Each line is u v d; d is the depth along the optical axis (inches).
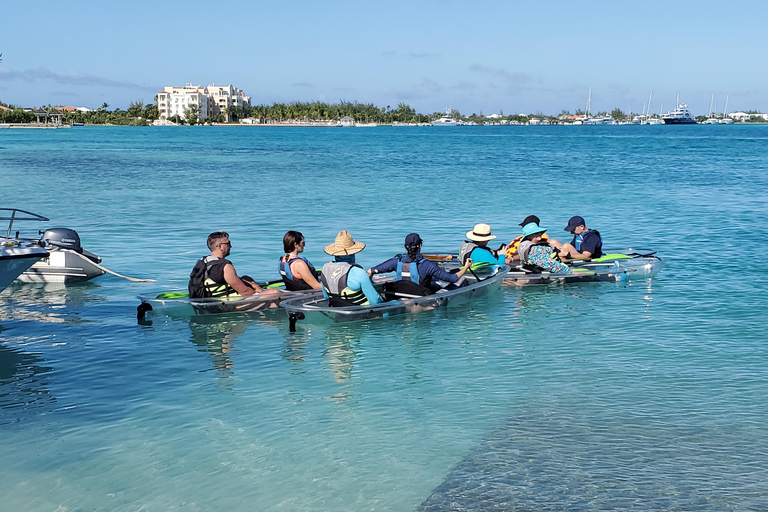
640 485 216.4
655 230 745.0
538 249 506.9
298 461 236.2
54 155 2345.0
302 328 398.9
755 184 1284.4
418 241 434.3
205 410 279.4
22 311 434.3
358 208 936.9
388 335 384.8
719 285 488.7
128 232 740.0
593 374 316.2
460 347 360.5
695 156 2354.8
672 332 380.2
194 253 624.1
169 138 4562.0
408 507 207.2
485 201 1018.7
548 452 239.0
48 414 275.6
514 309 436.1
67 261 506.0
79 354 350.6
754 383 301.6
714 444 243.3
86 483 223.1
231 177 1467.8
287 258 442.9
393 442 249.0
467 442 247.9
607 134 6220.5
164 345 365.7
